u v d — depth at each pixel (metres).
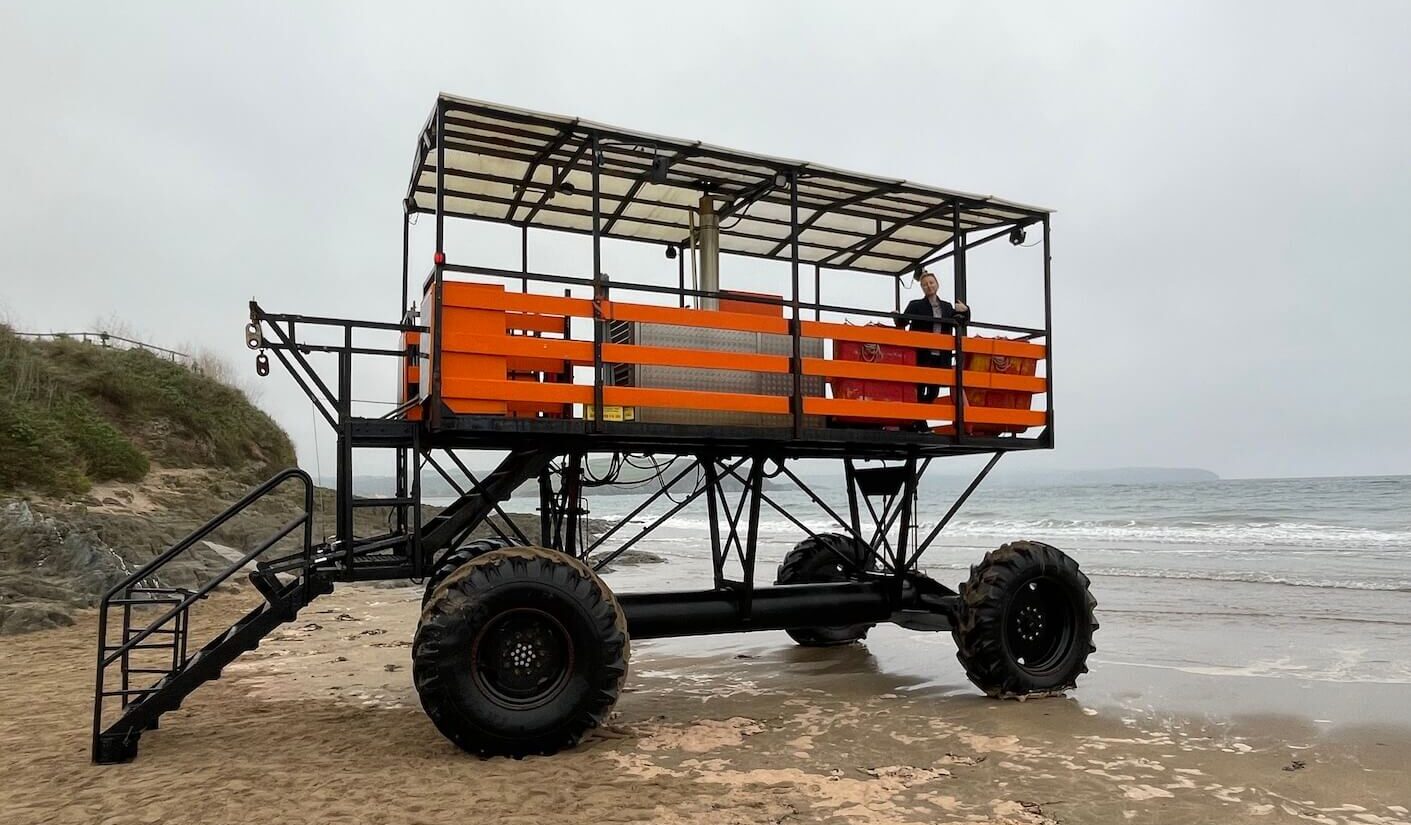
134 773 4.64
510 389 5.21
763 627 6.57
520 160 6.39
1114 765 4.85
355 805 4.12
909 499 6.98
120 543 14.50
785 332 6.08
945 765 4.84
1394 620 10.29
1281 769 4.79
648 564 21.23
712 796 4.29
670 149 5.75
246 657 8.52
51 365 23.31
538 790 4.33
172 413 24.75
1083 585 6.67
